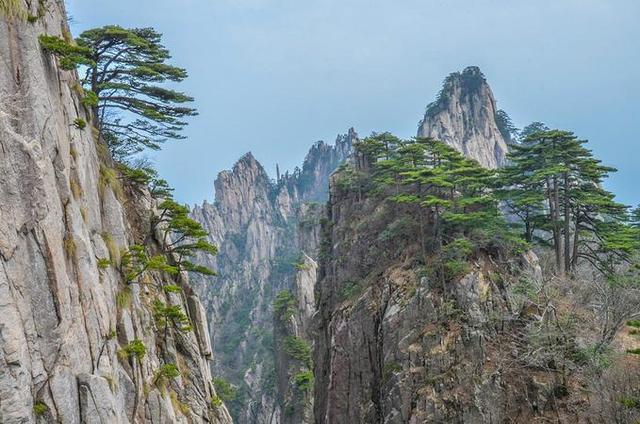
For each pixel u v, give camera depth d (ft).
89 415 92.43
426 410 168.86
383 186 236.02
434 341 177.78
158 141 171.01
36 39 95.71
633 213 220.64
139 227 160.66
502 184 208.23
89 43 146.61
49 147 96.22
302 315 410.93
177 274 175.32
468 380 168.14
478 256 188.24
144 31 157.69
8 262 83.35
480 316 176.14
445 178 197.26
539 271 186.50
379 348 198.59
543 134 195.31
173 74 159.22
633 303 163.94
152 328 139.54
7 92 89.66
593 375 147.54
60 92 110.93
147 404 122.62
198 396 153.79
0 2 90.07
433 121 401.49
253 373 552.41
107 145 157.89
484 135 410.52
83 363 95.66
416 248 206.69
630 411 131.64
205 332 180.96
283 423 359.46
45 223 89.86
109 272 119.55
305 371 366.02
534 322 166.91
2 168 85.61
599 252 202.69
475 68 437.58
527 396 160.66
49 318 88.63
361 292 216.95
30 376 83.46
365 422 196.03
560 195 201.77
